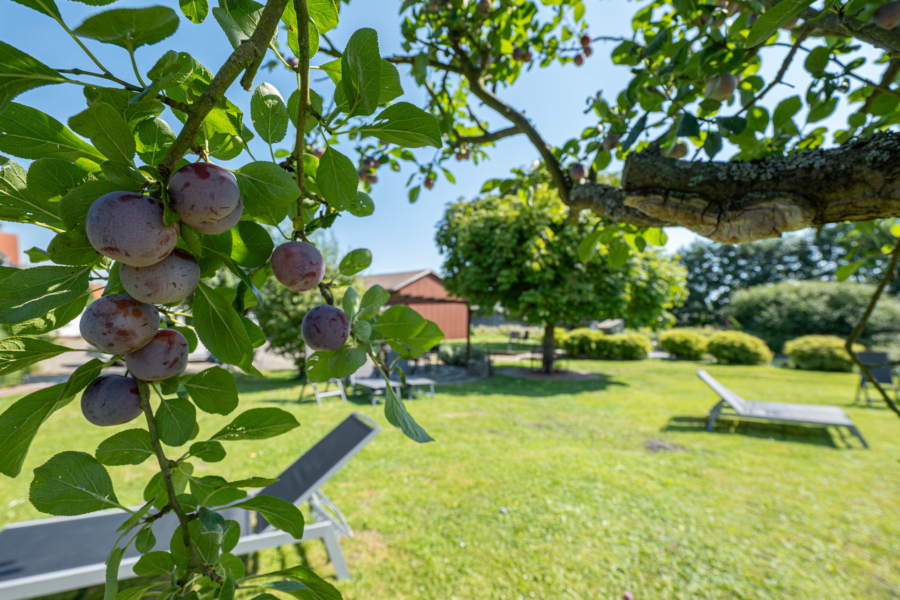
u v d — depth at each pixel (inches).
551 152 84.7
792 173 40.1
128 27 15.2
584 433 254.8
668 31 63.3
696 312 1598.2
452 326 1063.0
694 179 44.2
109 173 18.1
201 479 27.7
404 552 131.7
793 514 155.0
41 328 19.9
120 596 22.4
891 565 126.5
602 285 450.0
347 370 34.4
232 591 24.2
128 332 20.2
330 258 461.4
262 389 397.7
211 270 23.8
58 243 19.2
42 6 16.1
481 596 113.3
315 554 132.0
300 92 23.6
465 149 115.1
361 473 188.4
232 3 26.1
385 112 24.1
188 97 24.3
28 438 20.7
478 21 92.1
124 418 23.9
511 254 442.6
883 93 53.4
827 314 868.6
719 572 123.3
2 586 88.4
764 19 29.8
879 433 262.5
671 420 290.2
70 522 117.6
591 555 130.5
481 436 245.6
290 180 22.4
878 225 74.2
